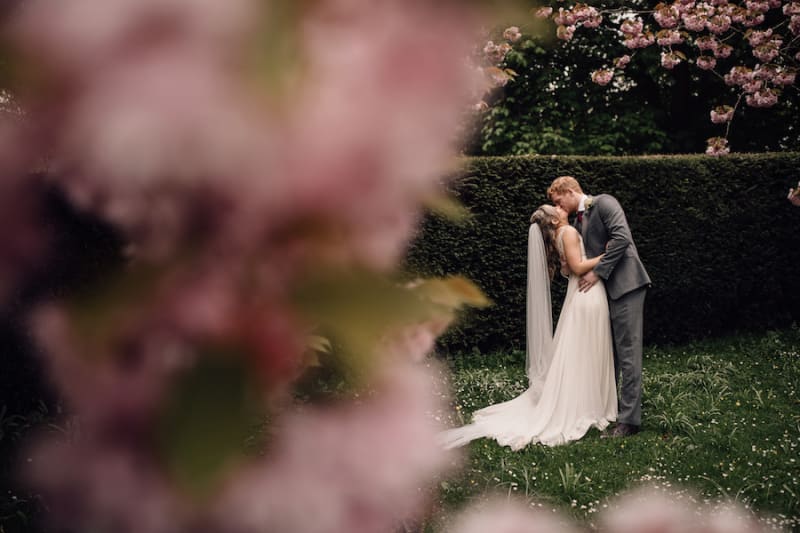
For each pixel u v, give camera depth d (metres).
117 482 0.29
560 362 4.80
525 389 5.82
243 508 0.30
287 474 0.31
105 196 0.27
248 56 0.27
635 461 4.20
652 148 11.26
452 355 6.88
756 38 6.02
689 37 6.27
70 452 0.30
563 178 4.95
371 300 0.32
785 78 5.89
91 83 0.25
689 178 7.56
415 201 0.30
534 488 3.79
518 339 7.08
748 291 7.87
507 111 11.05
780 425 4.92
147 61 0.25
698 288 7.66
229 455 0.29
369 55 0.28
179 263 0.30
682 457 4.26
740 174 7.73
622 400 4.74
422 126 0.29
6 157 0.26
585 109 11.62
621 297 4.66
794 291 8.09
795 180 7.88
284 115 0.28
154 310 0.30
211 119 0.26
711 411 5.16
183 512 0.29
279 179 0.28
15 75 0.26
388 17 0.29
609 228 4.64
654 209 7.47
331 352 0.34
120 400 0.30
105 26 0.25
